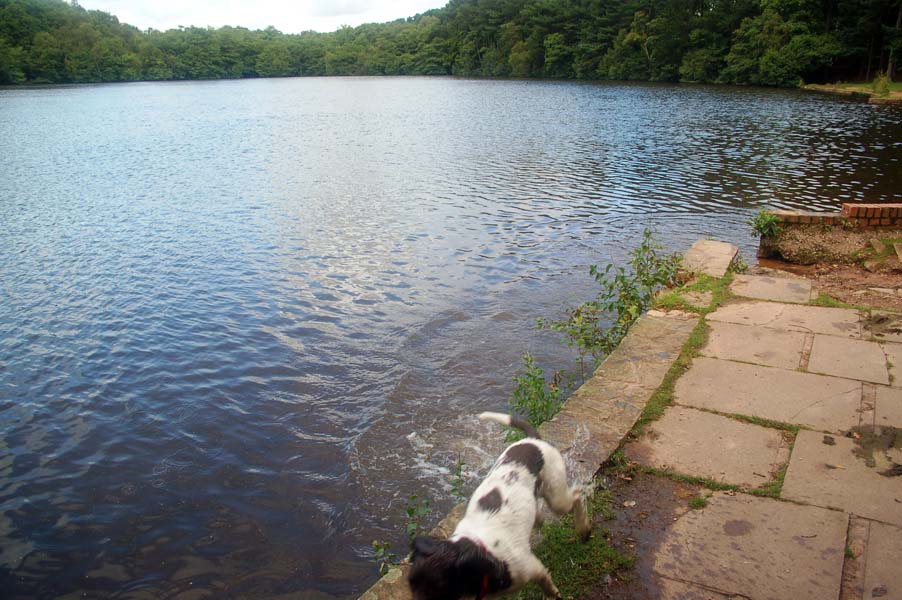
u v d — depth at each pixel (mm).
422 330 9180
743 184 18516
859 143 25703
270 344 9148
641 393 5121
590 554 3480
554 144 28141
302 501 5812
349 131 35125
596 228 14273
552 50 83562
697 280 7832
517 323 9203
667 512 3773
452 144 28891
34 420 7480
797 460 4145
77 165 25188
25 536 5609
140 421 7371
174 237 14703
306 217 16109
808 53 56500
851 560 3291
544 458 3309
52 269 12719
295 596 4781
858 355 5531
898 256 8688
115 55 109125
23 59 96750
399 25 143250
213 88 90500
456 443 6367
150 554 5332
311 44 136500
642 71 74000
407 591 3285
